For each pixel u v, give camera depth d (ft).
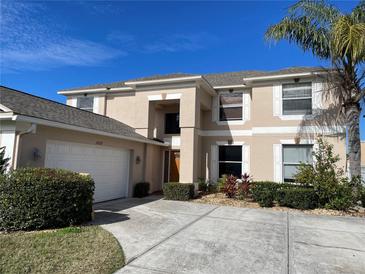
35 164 27.17
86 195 25.52
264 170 46.09
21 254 16.42
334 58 35.81
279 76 45.52
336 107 42.19
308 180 36.06
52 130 29.32
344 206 33.58
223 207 36.06
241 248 19.42
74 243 18.69
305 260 17.38
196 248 19.19
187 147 47.14
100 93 59.47
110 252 17.43
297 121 44.93
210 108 54.65
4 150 25.21
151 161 51.62
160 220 27.50
